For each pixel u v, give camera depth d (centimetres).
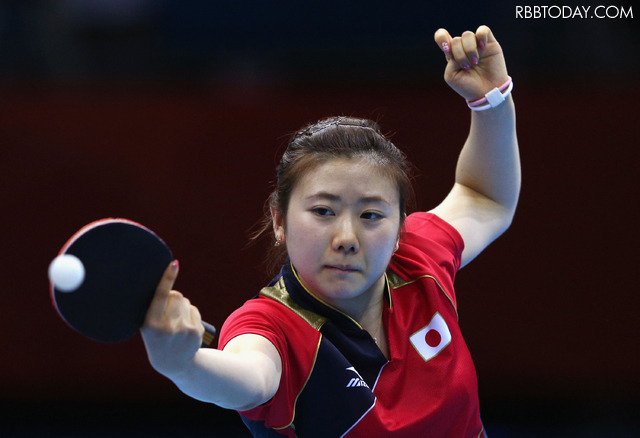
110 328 533
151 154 1559
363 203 681
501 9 1636
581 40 1612
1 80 1570
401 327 739
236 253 1566
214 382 577
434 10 1647
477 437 784
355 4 1655
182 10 1666
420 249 814
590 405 1628
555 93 1580
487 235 901
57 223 1543
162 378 1630
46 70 1597
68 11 1634
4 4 1630
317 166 687
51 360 1589
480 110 864
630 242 1566
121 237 526
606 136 1565
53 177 1542
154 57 1634
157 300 532
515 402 1653
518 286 1595
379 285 744
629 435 1603
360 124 733
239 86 1602
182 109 1571
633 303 1574
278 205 740
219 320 1571
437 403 723
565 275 1584
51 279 492
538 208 1581
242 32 1662
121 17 1642
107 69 1612
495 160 892
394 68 1611
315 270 690
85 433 1638
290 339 691
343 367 693
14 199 1538
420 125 1580
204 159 1568
